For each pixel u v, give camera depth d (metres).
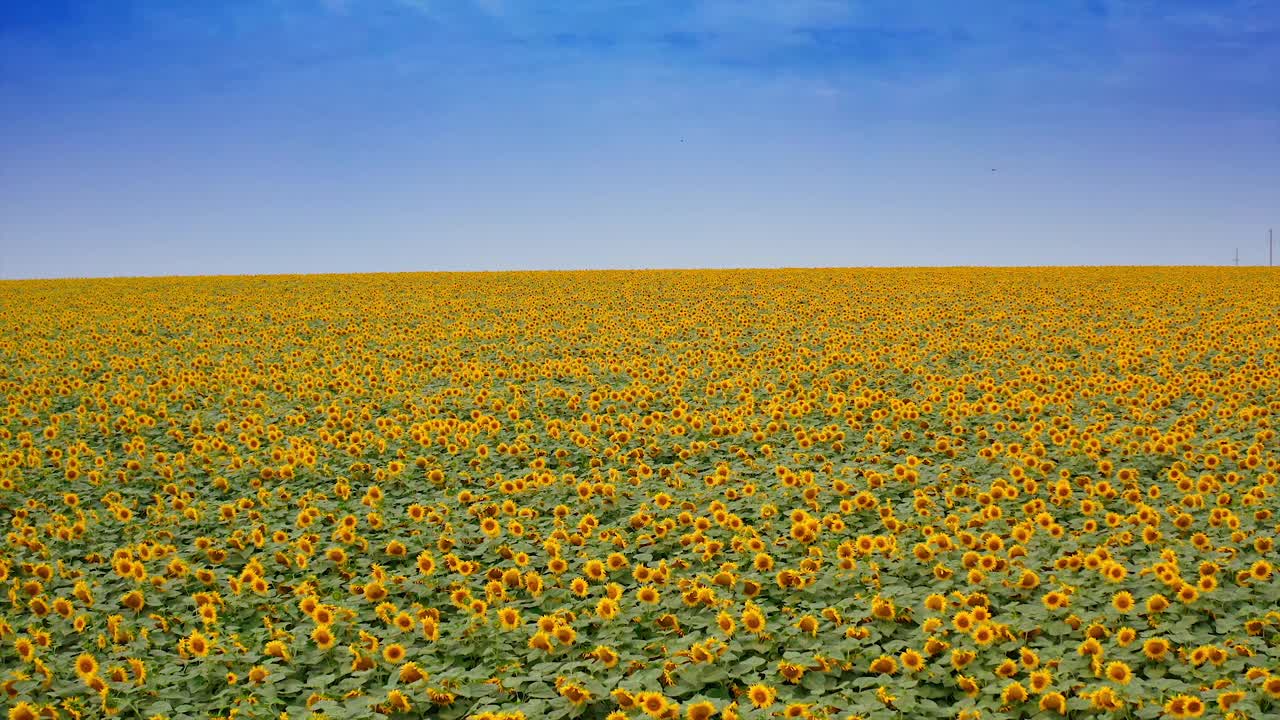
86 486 13.14
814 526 9.43
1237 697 5.97
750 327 28.50
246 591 9.02
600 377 20.69
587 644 7.59
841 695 6.55
